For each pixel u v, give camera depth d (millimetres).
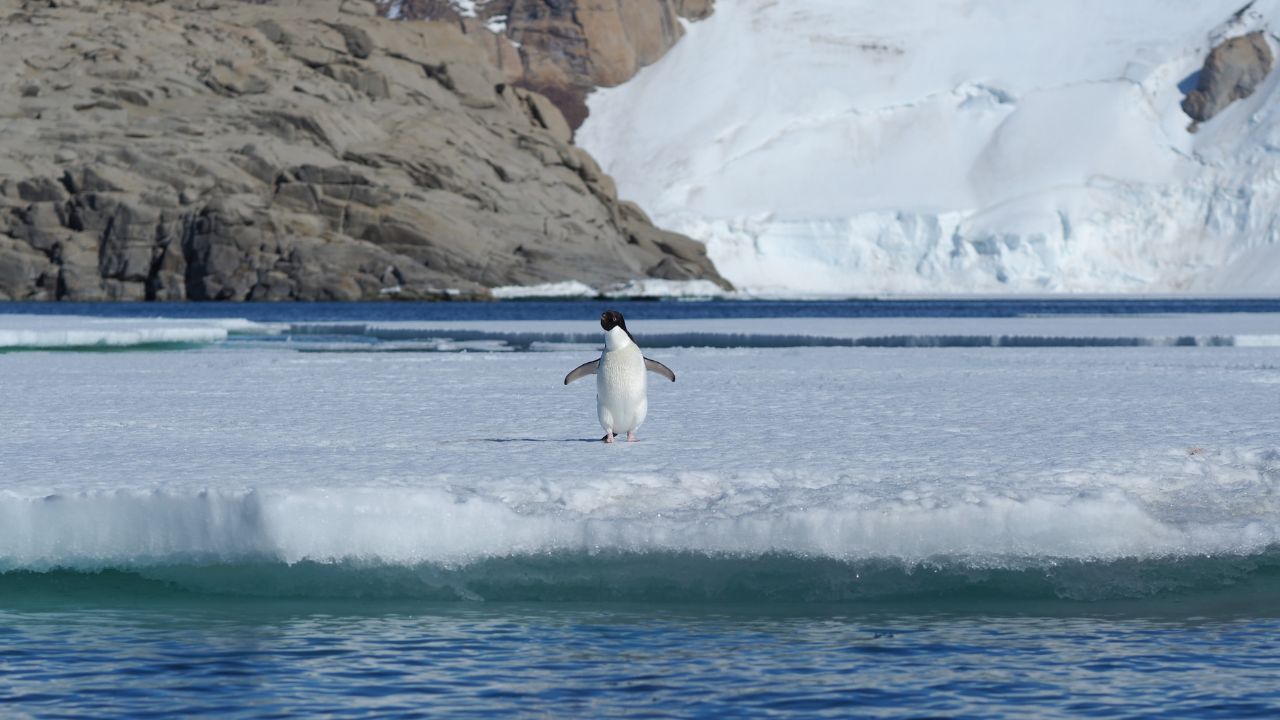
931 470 30016
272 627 23328
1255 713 18969
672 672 20812
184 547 25109
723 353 82812
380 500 25312
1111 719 18734
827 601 25078
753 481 28625
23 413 44281
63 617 24062
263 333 127938
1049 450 33719
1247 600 25125
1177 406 46188
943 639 22656
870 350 86875
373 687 20094
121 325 121750
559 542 25125
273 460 31766
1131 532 25547
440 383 58094
